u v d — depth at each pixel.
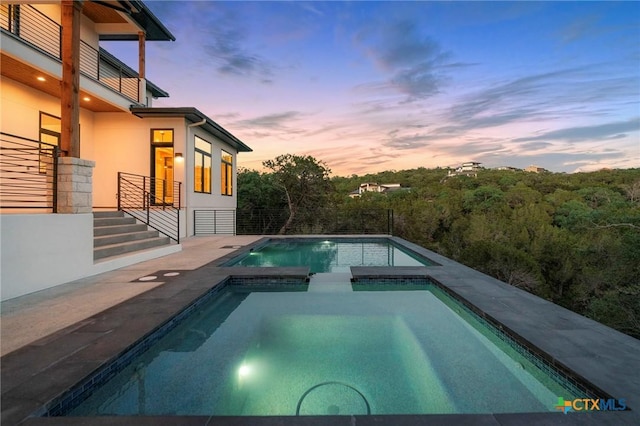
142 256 6.63
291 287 5.41
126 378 2.60
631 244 16.97
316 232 16.50
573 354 2.50
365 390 2.48
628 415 1.79
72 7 5.29
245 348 3.24
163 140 10.35
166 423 1.73
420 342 3.37
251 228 16.88
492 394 2.42
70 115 5.19
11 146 7.29
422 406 2.26
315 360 2.96
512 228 27.58
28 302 3.83
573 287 20.92
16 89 7.39
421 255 8.28
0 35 6.02
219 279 5.04
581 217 26.77
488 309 3.62
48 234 4.49
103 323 3.10
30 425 1.69
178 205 10.20
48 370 2.20
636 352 2.54
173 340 3.39
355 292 5.17
